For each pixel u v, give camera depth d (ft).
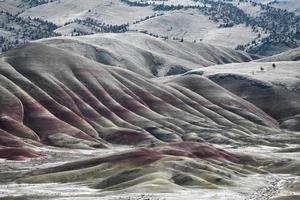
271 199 647.56
